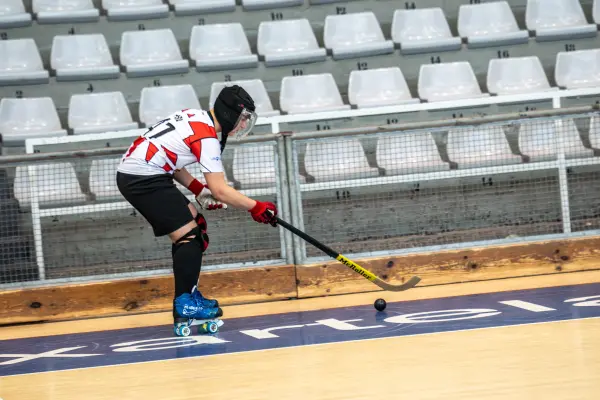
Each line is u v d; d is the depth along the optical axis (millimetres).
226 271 13484
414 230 15031
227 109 10906
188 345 10375
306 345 9734
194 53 19438
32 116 18047
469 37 19281
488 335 9414
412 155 16156
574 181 15875
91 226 14602
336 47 19797
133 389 8266
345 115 15359
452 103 15656
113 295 13359
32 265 13875
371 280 11523
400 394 7242
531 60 18938
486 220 15414
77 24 19703
